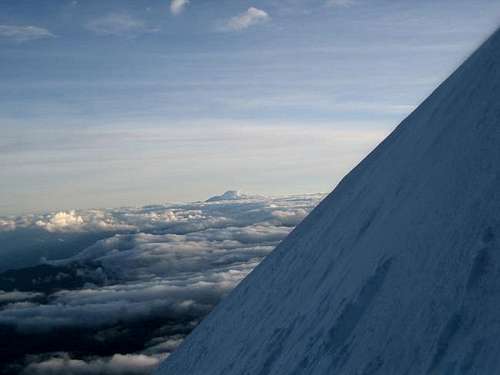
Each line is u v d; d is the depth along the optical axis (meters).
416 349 4.91
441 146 8.90
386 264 7.06
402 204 8.48
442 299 5.19
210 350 12.25
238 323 12.17
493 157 6.81
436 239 6.34
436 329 4.88
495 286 4.75
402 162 10.47
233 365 9.73
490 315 4.48
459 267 5.39
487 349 4.15
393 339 5.39
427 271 5.92
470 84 10.06
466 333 4.52
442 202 7.04
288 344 8.05
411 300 5.71
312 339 7.21
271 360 8.15
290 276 11.67
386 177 10.79
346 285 7.77
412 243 6.85
